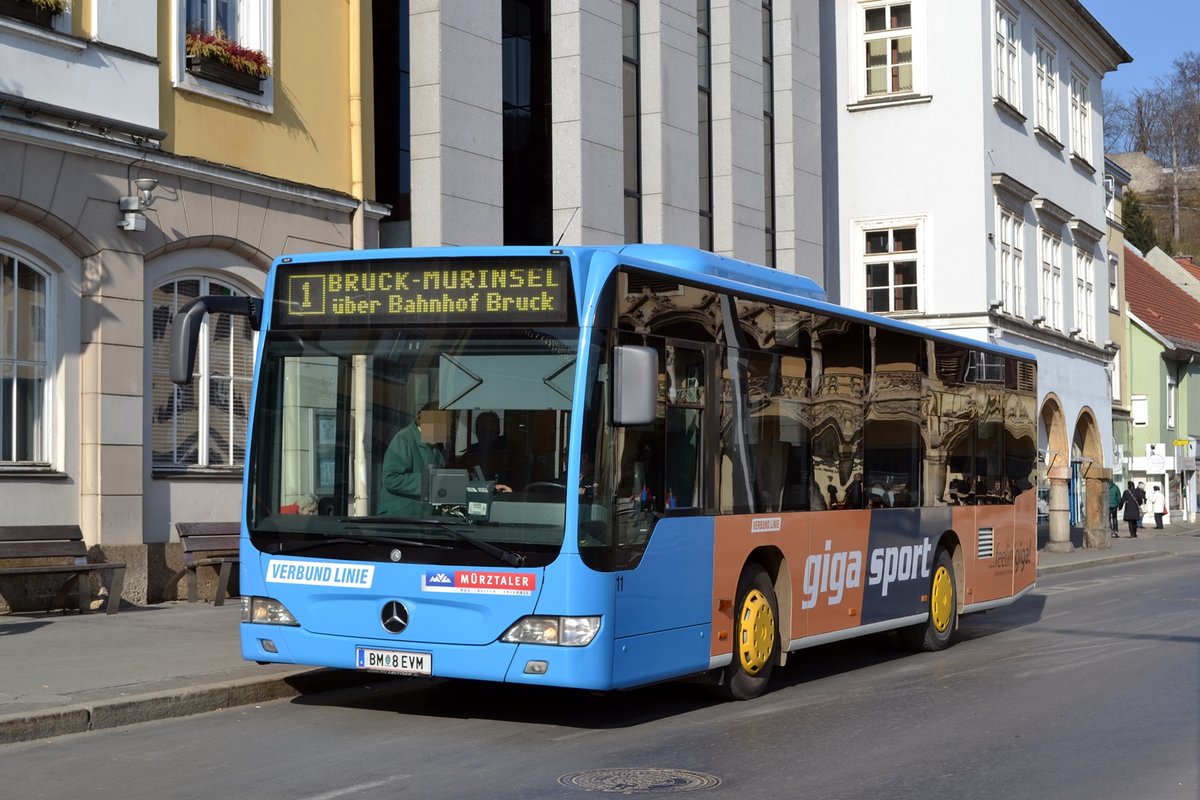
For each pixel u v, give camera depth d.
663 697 11.47
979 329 34.69
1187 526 57.41
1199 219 112.31
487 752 9.08
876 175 35.72
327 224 18.72
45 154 15.17
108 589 15.59
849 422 13.09
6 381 15.16
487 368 9.72
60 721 9.42
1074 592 24.20
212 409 17.39
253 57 17.44
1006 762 8.95
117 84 15.88
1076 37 41.97
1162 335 57.16
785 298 12.02
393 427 9.86
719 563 10.83
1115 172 52.06
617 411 9.30
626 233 25.30
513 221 23.28
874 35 35.94
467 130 21.14
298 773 8.38
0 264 15.11
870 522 13.42
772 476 11.68
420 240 20.70
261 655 10.09
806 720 10.46
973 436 16.14
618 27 24.33
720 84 27.70
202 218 16.94
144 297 16.44
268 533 10.08
